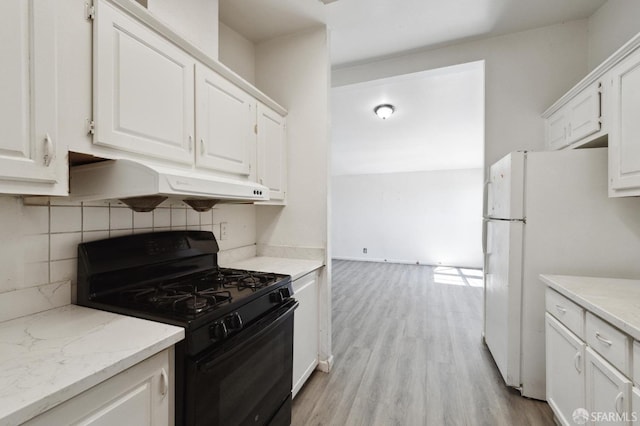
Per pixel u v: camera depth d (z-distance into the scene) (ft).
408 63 9.23
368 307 12.19
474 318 10.89
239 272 5.52
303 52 7.43
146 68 3.72
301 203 7.42
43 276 3.59
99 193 3.52
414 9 7.00
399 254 22.74
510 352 6.24
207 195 3.77
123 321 3.29
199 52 4.55
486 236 8.23
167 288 4.38
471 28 7.85
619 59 4.75
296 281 5.92
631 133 4.52
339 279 17.24
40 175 2.69
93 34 3.13
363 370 7.23
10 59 2.49
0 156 2.43
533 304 6.03
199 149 4.64
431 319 10.79
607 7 6.75
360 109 13.38
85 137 3.08
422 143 16.79
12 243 3.33
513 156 6.11
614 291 4.57
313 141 7.31
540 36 7.88
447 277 17.72
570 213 5.79
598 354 3.96
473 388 6.48
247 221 7.57
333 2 6.51
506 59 8.18
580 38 7.59
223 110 5.20
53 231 3.67
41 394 2.01
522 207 6.09
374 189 23.38
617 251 5.57
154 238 4.81
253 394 4.10
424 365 7.47
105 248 4.08
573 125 6.33
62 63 2.87
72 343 2.76
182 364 3.10
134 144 3.56
